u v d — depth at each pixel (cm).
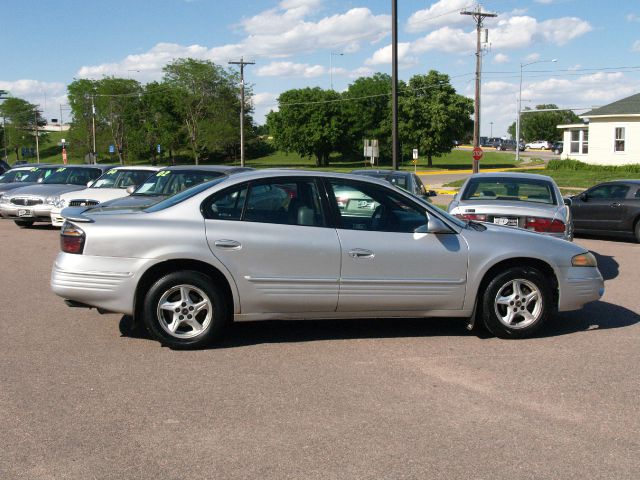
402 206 636
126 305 592
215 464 381
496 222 929
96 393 493
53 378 525
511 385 516
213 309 600
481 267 630
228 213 607
